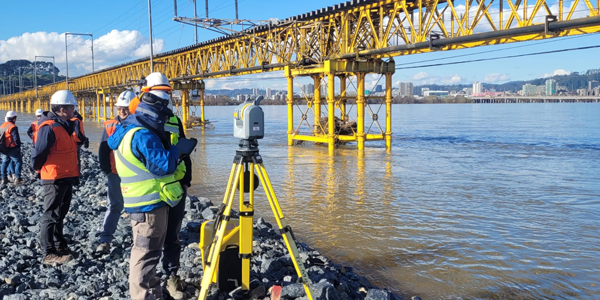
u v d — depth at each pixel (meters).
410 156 23.92
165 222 4.45
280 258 6.60
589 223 10.31
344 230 9.80
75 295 5.11
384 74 26.59
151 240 4.38
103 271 6.01
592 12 14.52
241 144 4.50
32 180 14.25
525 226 10.09
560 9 15.25
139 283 4.38
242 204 4.73
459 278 7.05
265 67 31.14
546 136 37.25
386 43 22.50
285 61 29.50
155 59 50.69
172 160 4.18
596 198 13.05
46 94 108.56
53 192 6.07
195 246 6.85
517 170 18.75
